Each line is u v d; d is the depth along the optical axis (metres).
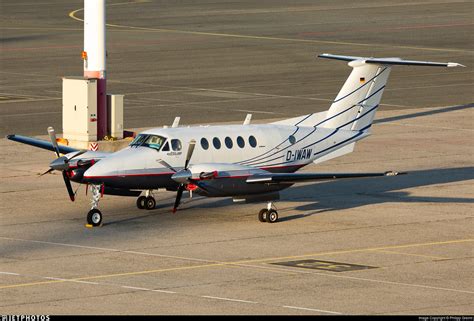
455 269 79.94
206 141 97.62
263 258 82.94
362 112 108.06
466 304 70.12
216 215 99.44
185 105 172.75
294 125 104.94
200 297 71.44
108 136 131.50
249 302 70.31
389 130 152.88
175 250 85.44
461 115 167.50
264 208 99.19
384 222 96.69
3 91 186.88
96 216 93.69
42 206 102.56
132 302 70.06
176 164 95.88
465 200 107.31
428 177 120.00
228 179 92.06
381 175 92.06
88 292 72.62
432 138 146.38
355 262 81.94
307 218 98.38
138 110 167.00
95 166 93.06
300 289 73.75
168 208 102.38
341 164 126.69
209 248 86.19
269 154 101.00
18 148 134.62
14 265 80.06
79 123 129.38
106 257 82.88
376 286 74.75
